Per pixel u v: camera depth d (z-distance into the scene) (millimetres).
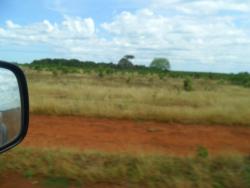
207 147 9523
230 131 11828
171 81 45375
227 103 16078
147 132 11203
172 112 13062
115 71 57250
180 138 10539
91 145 9156
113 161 6656
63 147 7797
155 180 5715
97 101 15469
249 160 7074
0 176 5785
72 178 5797
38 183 5555
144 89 22125
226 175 5832
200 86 34656
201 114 13062
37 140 9453
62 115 13422
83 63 85750
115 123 12414
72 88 20531
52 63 83812
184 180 5590
